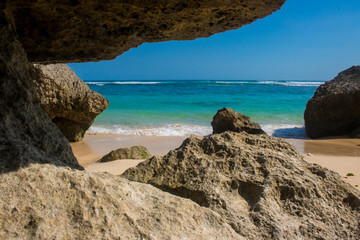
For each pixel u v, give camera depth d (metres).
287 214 3.13
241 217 3.01
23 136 2.96
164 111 25.75
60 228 2.23
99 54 5.65
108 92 50.72
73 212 2.36
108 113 24.20
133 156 10.18
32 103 3.36
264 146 4.17
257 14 4.71
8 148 2.57
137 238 2.33
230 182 3.45
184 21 4.74
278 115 23.88
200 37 5.71
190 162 3.94
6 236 2.07
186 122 20.31
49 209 2.30
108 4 4.01
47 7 3.93
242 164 3.68
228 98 39.19
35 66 11.84
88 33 4.75
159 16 4.46
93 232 2.27
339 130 16.14
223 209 3.11
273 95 44.84
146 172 3.97
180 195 3.62
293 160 3.86
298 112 25.53
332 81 17.72
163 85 81.31
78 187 2.53
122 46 5.43
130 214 2.50
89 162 10.60
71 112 13.44
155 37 5.45
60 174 2.59
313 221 3.08
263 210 3.05
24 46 4.74
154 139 14.88
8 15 3.19
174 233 2.46
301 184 3.34
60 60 5.77
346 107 15.60
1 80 2.89
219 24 5.05
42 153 2.87
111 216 2.43
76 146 13.38
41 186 2.41
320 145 13.30
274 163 3.66
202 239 2.51
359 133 15.16
